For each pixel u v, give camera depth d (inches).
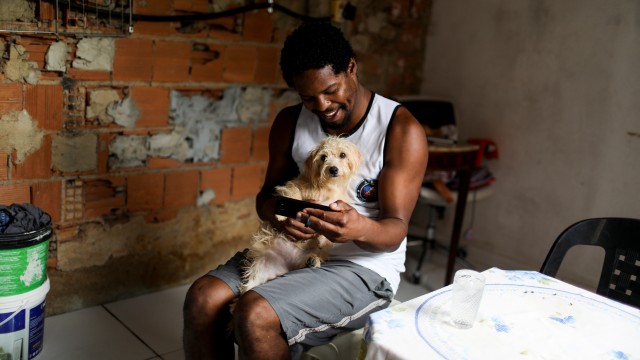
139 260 107.4
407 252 144.0
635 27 110.5
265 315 58.6
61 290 99.0
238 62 111.5
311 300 61.6
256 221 123.1
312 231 62.9
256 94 116.0
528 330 49.6
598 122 117.9
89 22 91.5
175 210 109.7
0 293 77.1
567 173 123.9
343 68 64.2
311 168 67.4
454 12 141.6
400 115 69.3
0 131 86.7
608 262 72.4
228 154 114.6
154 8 98.2
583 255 122.0
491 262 138.3
